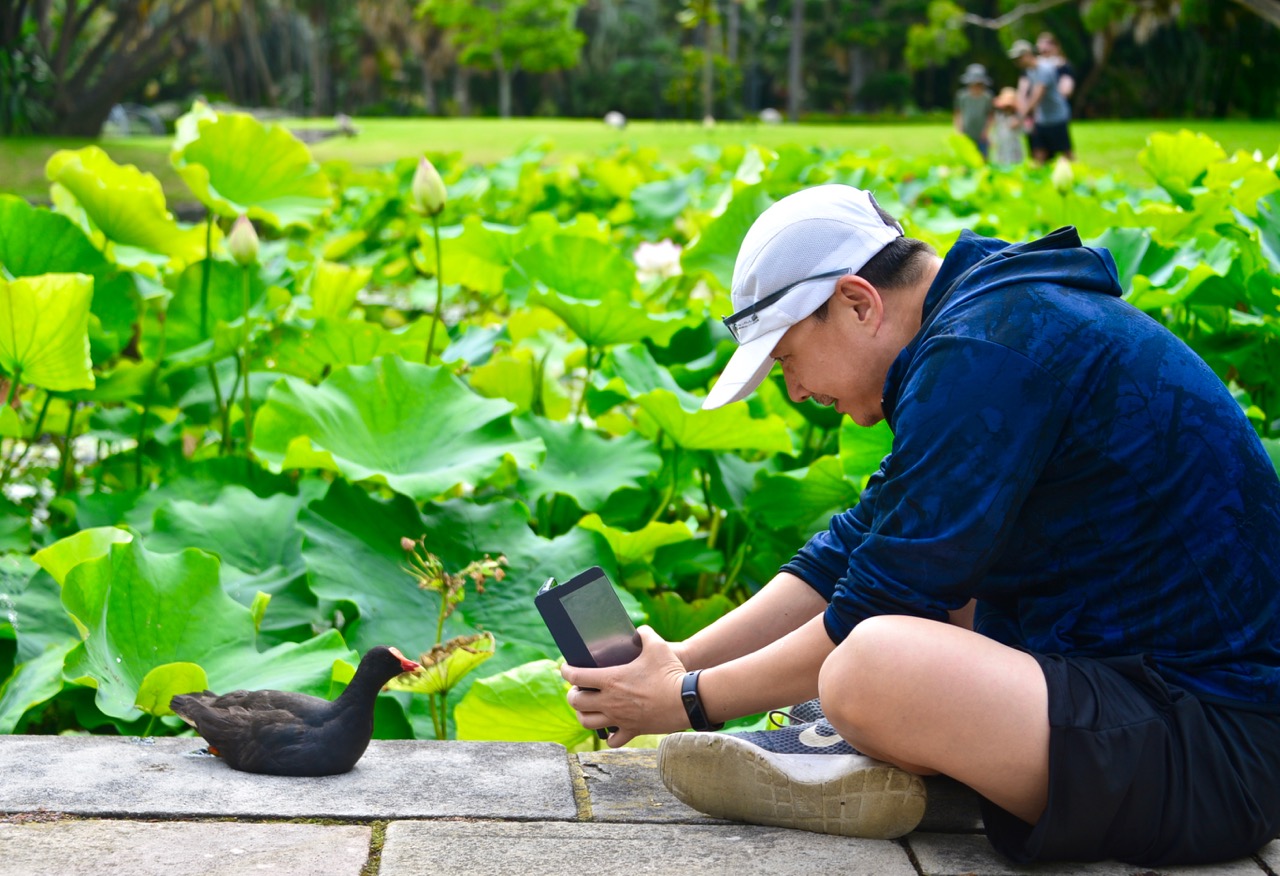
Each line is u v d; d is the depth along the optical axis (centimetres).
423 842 171
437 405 335
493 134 2431
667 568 353
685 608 335
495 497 345
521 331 464
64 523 389
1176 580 163
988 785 164
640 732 187
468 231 479
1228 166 574
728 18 5381
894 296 177
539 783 192
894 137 2203
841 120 4462
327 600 293
